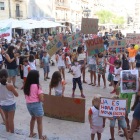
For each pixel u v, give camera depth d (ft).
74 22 156.56
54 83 17.44
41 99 12.93
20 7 106.83
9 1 99.66
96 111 12.85
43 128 16.11
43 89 26.61
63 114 17.56
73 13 161.79
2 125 15.84
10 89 13.10
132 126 14.10
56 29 136.26
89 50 25.50
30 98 12.82
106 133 15.33
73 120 17.34
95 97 12.90
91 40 25.14
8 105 13.28
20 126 16.56
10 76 25.36
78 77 22.57
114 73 21.43
